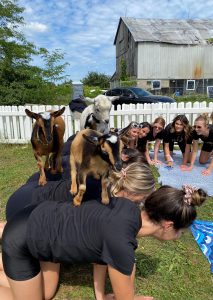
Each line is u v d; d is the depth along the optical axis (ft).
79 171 7.85
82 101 27.99
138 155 10.99
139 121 28.89
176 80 113.09
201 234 12.55
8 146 29.81
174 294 9.42
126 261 6.69
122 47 132.67
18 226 7.47
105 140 7.47
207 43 111.65
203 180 18.37
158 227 7.70
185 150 20.92
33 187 10.07
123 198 7.82
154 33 113.50
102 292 9.02
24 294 7.63
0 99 44.65
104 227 6.95
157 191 7.71
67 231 7.24
